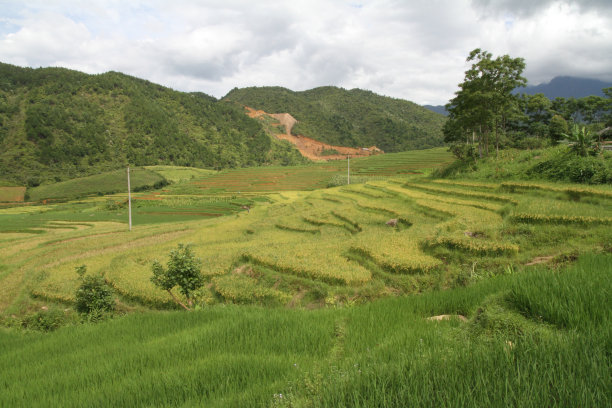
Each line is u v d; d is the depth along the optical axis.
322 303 14.09
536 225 14.70
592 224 13.36
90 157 146.00
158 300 17.53
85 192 105.31
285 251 20.23
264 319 6.95
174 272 11.65
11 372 5.96
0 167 119.88
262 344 5.61
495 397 2.04
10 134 141.62
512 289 4.79
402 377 2.44
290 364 4.41
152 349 5.84
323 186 94.12
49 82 185.12
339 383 2.59
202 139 189.38
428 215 25.06
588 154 23.64
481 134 40.91
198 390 3.84
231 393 3.56
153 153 161.38
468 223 18.20
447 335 4.50
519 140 49.75
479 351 2.71
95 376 4.87
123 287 19.39
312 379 3.24
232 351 5.39
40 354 7.18
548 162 26.16
